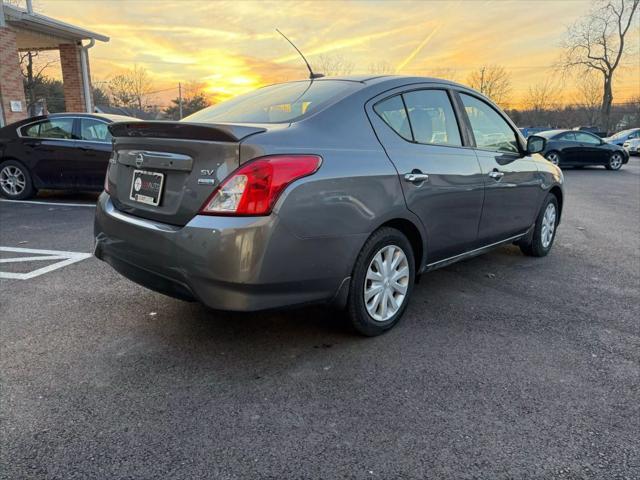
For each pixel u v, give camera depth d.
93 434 2.01
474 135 3.65
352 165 2.58
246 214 2.23
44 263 4.32
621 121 46.34
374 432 2.05
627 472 1.83
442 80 3.51
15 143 7.50
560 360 2.69
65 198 8.00
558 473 1.82
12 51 11.45
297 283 2.42
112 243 2.77
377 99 2.94
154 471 1.81
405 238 3.01
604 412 2.21
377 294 2.90
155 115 54.66
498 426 2.10
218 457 1.89
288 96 3.04
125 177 2.79
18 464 1.83
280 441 1.99
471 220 3.55
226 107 3.23
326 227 2.46
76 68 14.16
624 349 2.83
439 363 2.64
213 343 2.85
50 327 3.02
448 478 1.79
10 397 2.25
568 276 4.23
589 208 8.14
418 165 2.98
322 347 2.81
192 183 2.36
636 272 4.36
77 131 7.39
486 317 3.29
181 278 2.38
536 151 4.20
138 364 2.59
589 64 37.19
